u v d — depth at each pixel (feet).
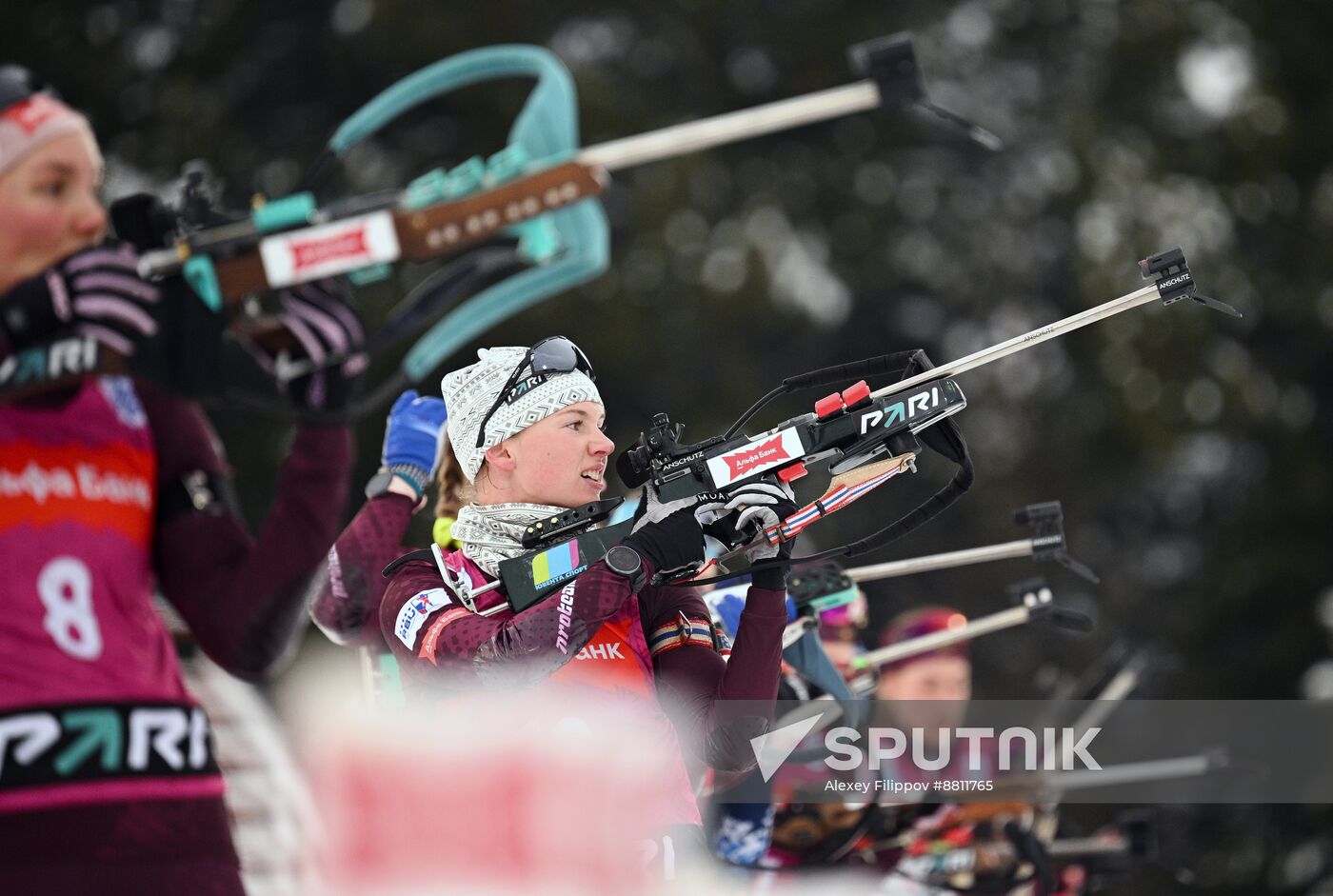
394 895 40.75
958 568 207.51
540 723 39.88
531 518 41.70
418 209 32.81
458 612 40.91
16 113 30.96
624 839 39.58
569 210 39.63
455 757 40.24
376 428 172.86
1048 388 241.76
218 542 33.71
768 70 240.12
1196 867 183.01
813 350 232.32
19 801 29.78
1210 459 249.75
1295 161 264.93
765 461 40.78
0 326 30.27
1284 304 256.11
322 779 41.60
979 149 247.50
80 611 31.04
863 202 239.30
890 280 236.43
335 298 32.50
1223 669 234.58
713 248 222.69
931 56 242.99
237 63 223.51
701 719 42.29
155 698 31.55
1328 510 248.11
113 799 30.45
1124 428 233.76
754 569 41.19
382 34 217.97
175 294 31.32
